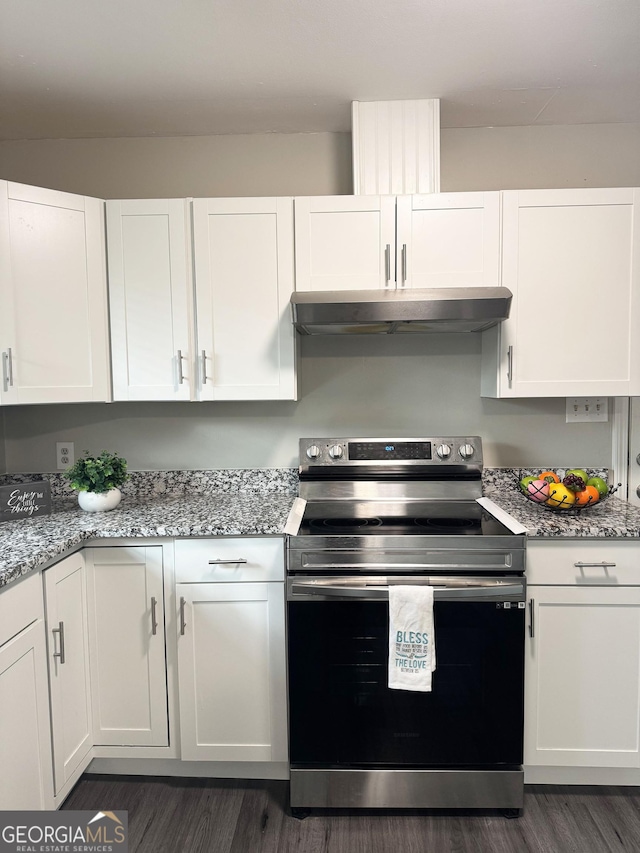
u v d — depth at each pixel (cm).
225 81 192
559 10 157
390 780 174
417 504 214
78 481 204
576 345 202
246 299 205
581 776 187
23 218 187
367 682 172
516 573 172
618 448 229
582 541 176
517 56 179
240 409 236
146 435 238
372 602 170
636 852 161
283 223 202
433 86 197
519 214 200
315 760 174
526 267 200
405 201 200
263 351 206
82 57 176
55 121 217
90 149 232
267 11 155
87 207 199
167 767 194
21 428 237
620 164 227
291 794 175
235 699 184
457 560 171
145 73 186
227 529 179
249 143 231
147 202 203
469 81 194
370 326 205
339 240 202
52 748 161
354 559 173
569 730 180
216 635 183
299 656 172
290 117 218
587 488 193
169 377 206
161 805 180
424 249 200
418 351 233
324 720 173
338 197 201
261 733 185
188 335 205
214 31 164
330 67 184
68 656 171
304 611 172
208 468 237
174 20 159
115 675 186
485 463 234
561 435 232
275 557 181
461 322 196
